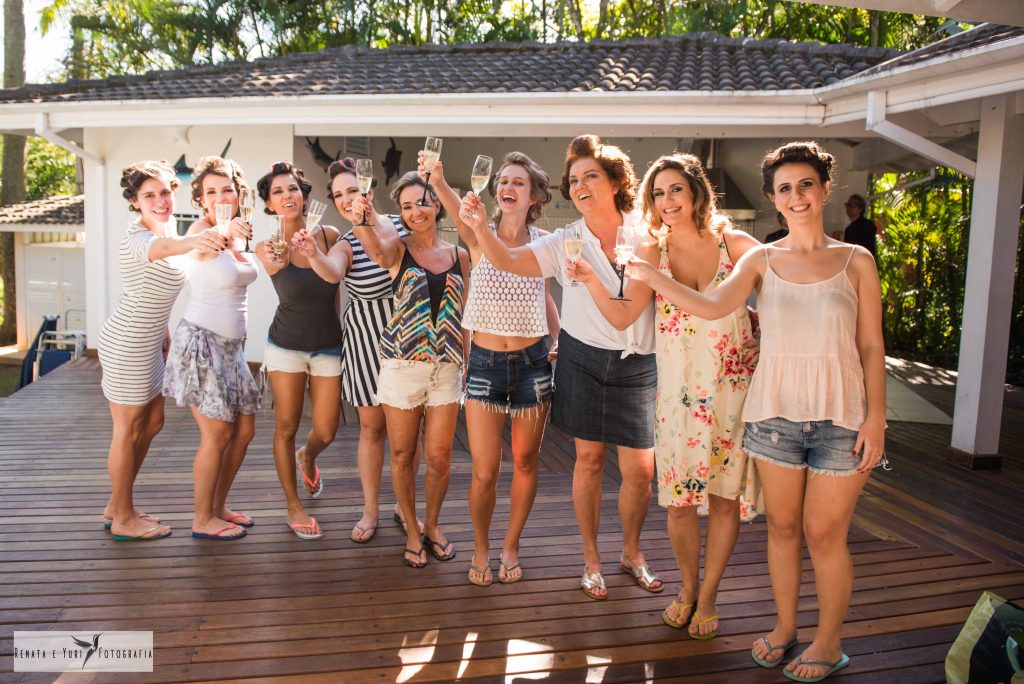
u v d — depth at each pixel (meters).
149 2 22.50
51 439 5.65
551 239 3.13
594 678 2.72
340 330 3.83
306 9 22.45
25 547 3.66
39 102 8.03
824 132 7.04
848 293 2.55
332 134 8.40
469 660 2.82
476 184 2.92
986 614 2.56
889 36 16.98
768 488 2.69
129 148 8.93
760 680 2.73
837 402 2.53
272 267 3.44
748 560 3.72
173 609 3.11
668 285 2.62
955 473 5.38
